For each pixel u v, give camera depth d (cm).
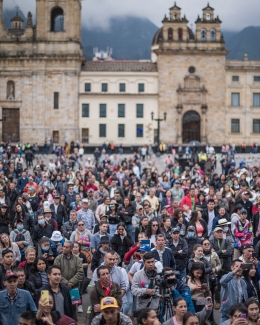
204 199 4125
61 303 2112
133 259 2764
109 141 13212
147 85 13288
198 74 13312
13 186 4488
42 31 13075
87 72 13138
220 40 13262
